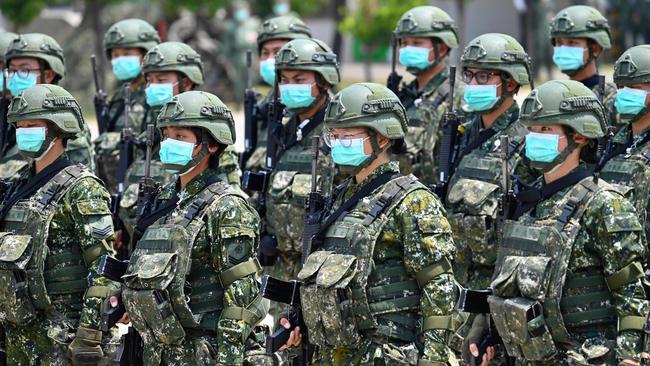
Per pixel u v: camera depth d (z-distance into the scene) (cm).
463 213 1891
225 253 1468
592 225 1368
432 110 2233
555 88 1409
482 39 1931
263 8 6025
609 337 1382
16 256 1625
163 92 2172
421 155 2206
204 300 1497
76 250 1666
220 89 5734
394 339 1425
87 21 5631
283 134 2055
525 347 1384
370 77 6222
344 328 1416
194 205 1505
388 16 5981
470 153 1933
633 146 1850
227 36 5606
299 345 1509
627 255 1346
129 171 2172
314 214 1491
